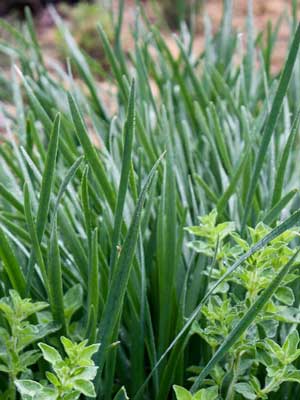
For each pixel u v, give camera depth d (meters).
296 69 1.37
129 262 0.77
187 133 1.13
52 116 1.27
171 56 1.37
